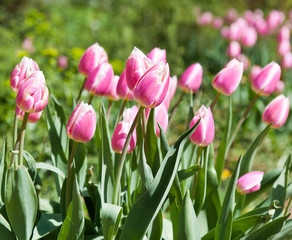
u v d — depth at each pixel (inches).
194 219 43.4
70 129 42.8
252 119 113.7
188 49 161.8
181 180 46.0
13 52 137.5
